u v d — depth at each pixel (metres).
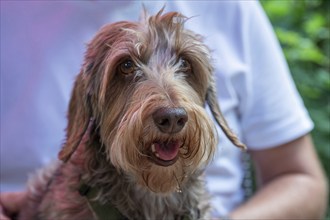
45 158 2.91
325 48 5.21
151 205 2.49
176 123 2.18
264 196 3.04
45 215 2.65
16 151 2.89
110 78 2.34
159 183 2.30
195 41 2.46
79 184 2.48
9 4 2.84
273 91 3.18
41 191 2.78
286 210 2.95
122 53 2.33
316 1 5.50
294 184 3.11
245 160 3.37
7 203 2.87
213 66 2.58
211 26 2.98
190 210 2.54
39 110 2.87
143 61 2.36
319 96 4.83
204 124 2.28
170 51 2.40
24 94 2.87
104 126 2.38
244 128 3.19
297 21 5.23
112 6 2.80
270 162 3.25
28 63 2.86
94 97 2.40
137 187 2.47
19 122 2.88
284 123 3.18
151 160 2.26
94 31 2.84
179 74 2.40
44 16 2.84
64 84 2.87
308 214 3.03
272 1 5.22
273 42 3.27
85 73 2.41
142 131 2.19
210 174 3.02
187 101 2.26
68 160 2.44
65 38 2.85
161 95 2.21
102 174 2.46
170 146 2.24
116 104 2.34
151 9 2.74
